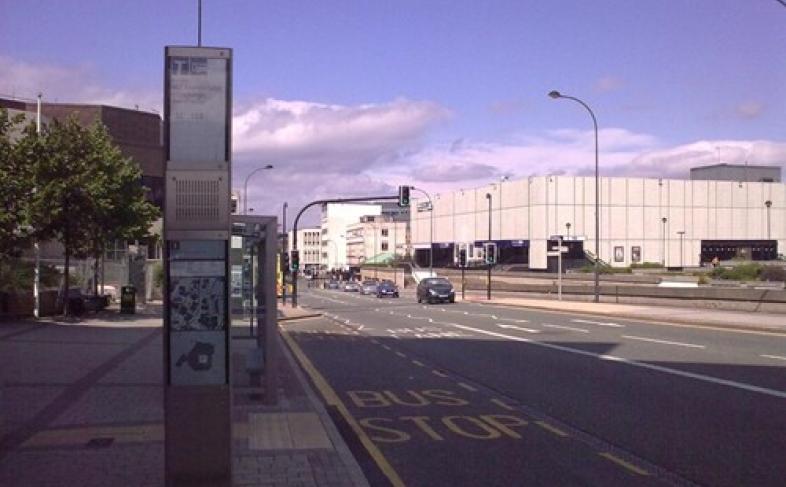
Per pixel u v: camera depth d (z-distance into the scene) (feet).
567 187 299.79
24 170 84.12
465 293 221.66
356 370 53.36
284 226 215.31
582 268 259.19
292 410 35.14
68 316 95.04
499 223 326.44
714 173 370.94
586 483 23.93
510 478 24.56
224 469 19.97
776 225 335.26
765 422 33.04
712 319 90.22
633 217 310.04
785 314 96.17
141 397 37.32
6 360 52.60
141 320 96.07
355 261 581.53
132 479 22.45
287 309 148.66
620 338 74.28
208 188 20.16
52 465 24.07
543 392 42.22
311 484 22.77
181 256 20.02
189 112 20.49
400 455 27.76
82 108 223.92
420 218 409.08
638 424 32.94
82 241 96.43
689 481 24.03
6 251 85.71
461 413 36.11
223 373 20.07
